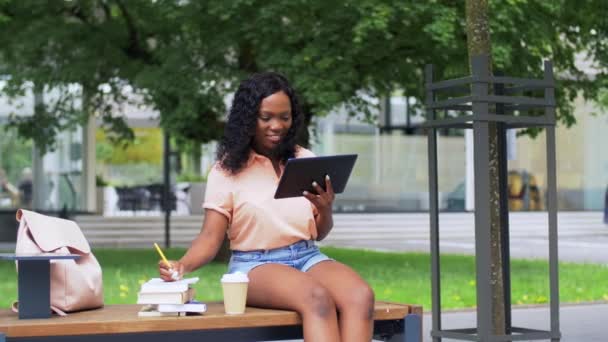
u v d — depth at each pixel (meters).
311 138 19.61
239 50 16.64
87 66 16.75
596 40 16.62
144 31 17.48
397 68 16.38
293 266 5.52
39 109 18.70
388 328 5.52
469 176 29.42
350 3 14.40
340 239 27.48
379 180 29.22
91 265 5.28
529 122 6.02
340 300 5.13
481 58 5.89
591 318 10.84
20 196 26.56
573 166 31.81
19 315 4.87
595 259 19.48
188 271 5.43
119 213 30.16
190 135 17.84
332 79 14.81
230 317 4.99
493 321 6.39
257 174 5.60
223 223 5.58
